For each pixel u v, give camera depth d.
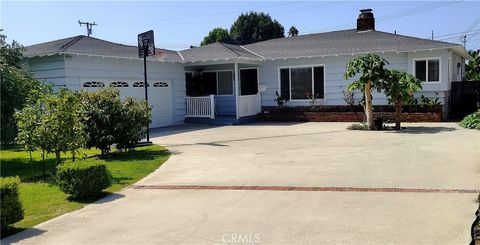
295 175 7.70
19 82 9.76
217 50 21.14
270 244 4.40
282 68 20.78
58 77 14.80
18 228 5.27
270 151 10.68
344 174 7.63
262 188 6.80
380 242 4.33
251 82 21.70
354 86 14.75
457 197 5.87
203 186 7.13
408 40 19.08
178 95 20.20
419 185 6.62
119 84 16.95
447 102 18.25
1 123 9.38
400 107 14.40
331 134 13.87
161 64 19.05
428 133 13.10
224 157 10.02
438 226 4.74
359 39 20.77
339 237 4.50
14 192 5.24
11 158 11.12
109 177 7.07
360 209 5.45
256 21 50.88
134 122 11.02
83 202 6.44
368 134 13.45
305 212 5.42
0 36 11.63
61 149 8.55
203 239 4.63
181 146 12.29
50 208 6.14
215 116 20.94
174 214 5.60
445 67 17.41
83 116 9.52
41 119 8.44
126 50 18.23
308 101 20.33
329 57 19.58
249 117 20.14
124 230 5.05
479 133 12.73
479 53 30.48
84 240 4.77
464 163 8.23
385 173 7.59
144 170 8.82
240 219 5.26
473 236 4.43
